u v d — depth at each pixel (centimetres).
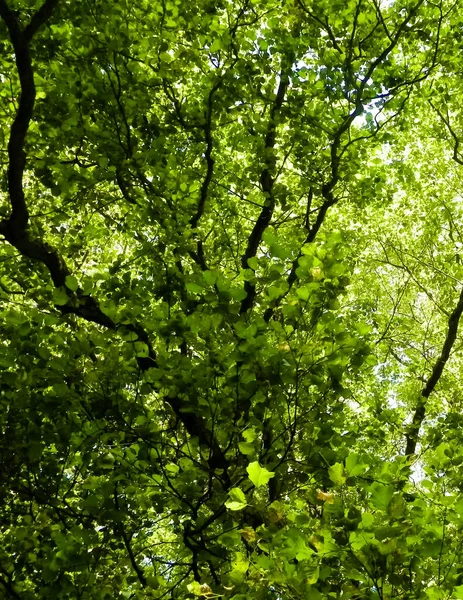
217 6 596
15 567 397
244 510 366
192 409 372
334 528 262
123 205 589
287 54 634
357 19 650
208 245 781
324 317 314
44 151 589
